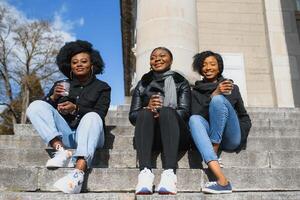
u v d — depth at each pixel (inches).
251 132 191.3
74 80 157.8
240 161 152.6
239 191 136.0
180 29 276.1
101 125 139.6
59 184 120.5
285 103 385.4
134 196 118.5
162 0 283.1
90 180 133.0
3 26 1038.4
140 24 286.8
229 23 415.5
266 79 402.0
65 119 150.2
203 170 137.3
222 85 143.0
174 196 114.8
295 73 396.2
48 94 152.4
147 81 157.0
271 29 409.7
